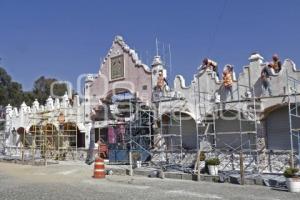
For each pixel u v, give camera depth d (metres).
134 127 29.95
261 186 18.72
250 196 15.80
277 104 22.58
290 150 20.81
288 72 22.52
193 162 25.39
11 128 46.03
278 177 20.00
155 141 29.05
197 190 17.75
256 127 22.92
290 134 20.73
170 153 27.77
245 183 19.58
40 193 17.34
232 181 20.09
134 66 31.95
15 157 39.81
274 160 22.34
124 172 25.34
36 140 41.28
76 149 36.09
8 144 46.41
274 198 15.20
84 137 36.59
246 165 23.58
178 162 27.08
